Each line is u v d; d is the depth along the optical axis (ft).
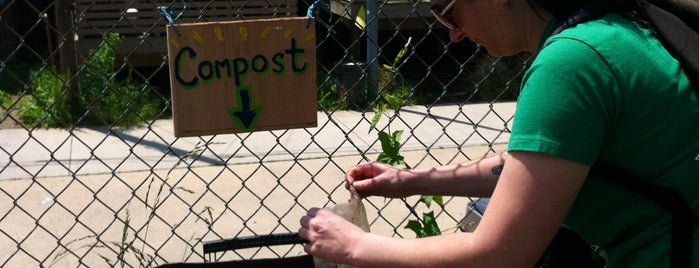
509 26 5.52
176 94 7.25
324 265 6.79
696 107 4.99
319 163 20.54
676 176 5.10
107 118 25.89
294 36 7.41
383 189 7.27
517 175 4.83
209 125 7.39
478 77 29.86
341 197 17.87
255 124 7.49
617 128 5.01
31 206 17.07
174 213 16.52
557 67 4.83
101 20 28.27
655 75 4.95
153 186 18.57
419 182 7.20
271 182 18.92
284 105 7.54
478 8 5.58
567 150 4.74
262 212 16.67
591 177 5.28
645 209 5.22
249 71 7.37
